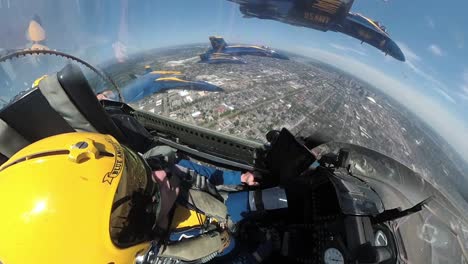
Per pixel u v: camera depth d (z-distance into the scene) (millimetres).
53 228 359
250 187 741
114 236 408
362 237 496
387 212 552
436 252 595
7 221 363
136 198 448
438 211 639
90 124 590
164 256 548
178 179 588
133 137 750
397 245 581
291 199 660
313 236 578
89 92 556
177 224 589
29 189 370
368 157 718
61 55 718
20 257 359
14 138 544
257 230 682
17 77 646
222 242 613
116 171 419
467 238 602
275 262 664
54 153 404
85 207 376
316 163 734
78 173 387
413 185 673
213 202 605
